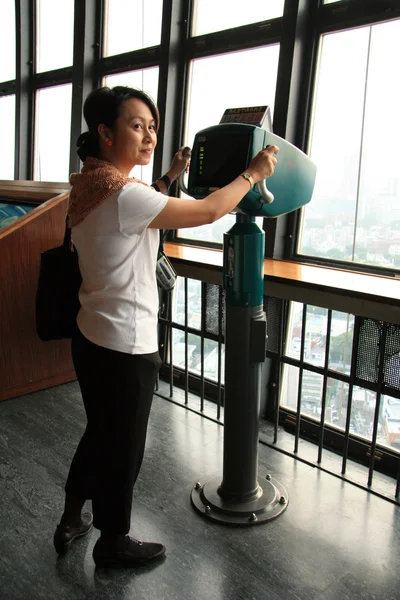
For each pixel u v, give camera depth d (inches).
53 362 123.2
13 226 111.0
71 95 178.9
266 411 114.4
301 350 93.3
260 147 60.9
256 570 67.9
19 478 87.1
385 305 75.3
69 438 100.6
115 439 59.5
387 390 82.8
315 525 77.3
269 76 116.5
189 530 75.5
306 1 103.7
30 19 190.2
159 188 71.5
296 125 108.7
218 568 68.1
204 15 130.3
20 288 113.8
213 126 64.4
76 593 63.6
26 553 70.2
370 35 96.9
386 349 81.4
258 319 72.4
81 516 75.0
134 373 57.4
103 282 55.6
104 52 163.6
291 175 67.5
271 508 79.5
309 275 91.6
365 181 99.1
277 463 95.0
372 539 74.4
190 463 93.2
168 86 134.0
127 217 51.9
